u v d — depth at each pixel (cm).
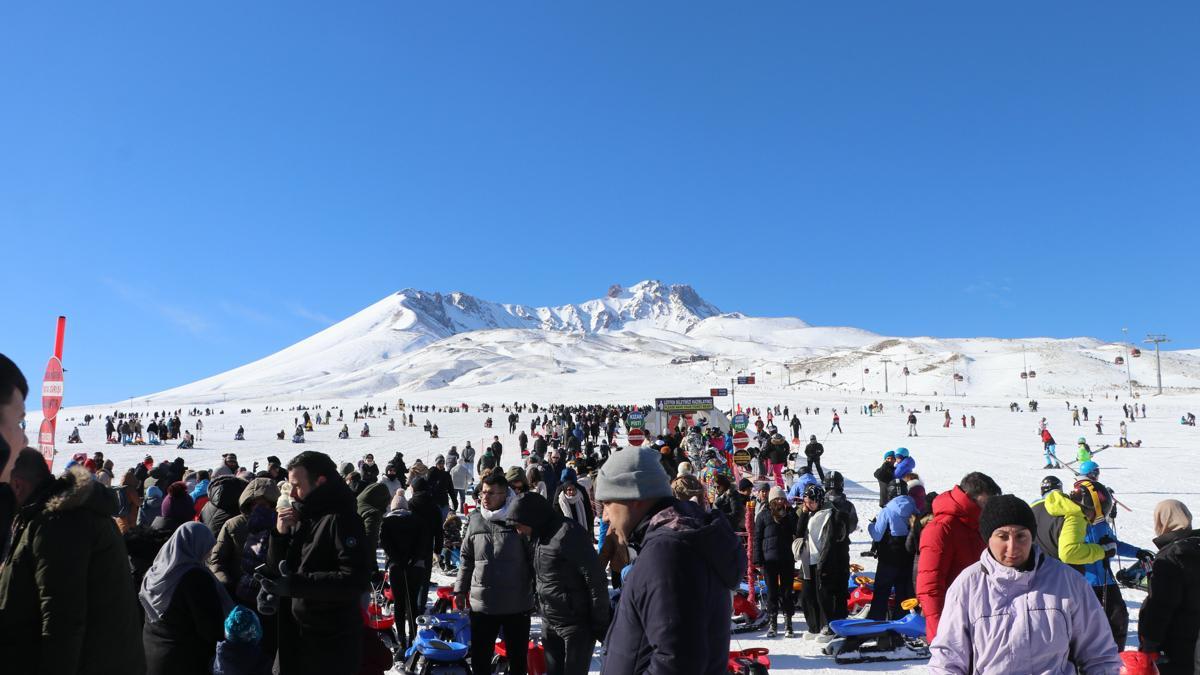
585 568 548
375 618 858
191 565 470
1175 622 426
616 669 276
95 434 5641
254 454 3959
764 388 14125
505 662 713
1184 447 3628
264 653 504
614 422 4397
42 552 310
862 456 3378
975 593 348
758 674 589
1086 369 16350
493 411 9694
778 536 855
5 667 313
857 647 748
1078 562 580
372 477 1384
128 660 335
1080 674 339
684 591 263
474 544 626
